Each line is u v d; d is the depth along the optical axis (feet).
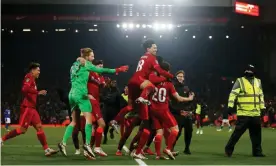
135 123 36.29
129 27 130.00
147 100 31.86
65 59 167.73
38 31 153.69
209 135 72.49
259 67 155.12
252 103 36.83
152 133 37.93
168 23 125.70
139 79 32.81
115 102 49.24
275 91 145.59
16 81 161.27
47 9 128.57
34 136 65.57
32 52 165.78
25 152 39.83
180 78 39.29
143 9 120.37
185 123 39.04
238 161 33.22
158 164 30.48
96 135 35.04
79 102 33.53
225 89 159.22
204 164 30.86
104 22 130.82
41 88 152.15
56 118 122.83
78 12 128.26
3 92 151.02
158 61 35.14
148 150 38.73
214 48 164.76
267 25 142.72
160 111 33.68
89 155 33.04
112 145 49.93
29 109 36.01
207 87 158.71
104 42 167.43
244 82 37.17
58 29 152.87
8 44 163.53
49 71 166.61
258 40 153.89
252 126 37.14
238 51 161.99
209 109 122.83
